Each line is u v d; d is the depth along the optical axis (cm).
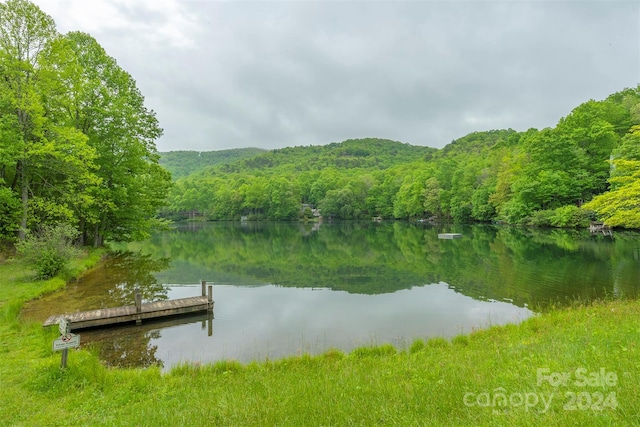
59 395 718
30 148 2122
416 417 458
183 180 13850
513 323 1314
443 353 916
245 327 1420
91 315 1365
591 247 3141
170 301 1582
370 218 10719
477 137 17738
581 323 1016
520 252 3086
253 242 4744
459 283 2117
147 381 809
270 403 573
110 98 2778
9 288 1684
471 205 7144
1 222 2195
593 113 5172
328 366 886
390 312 1599
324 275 2491
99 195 2691
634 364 548
